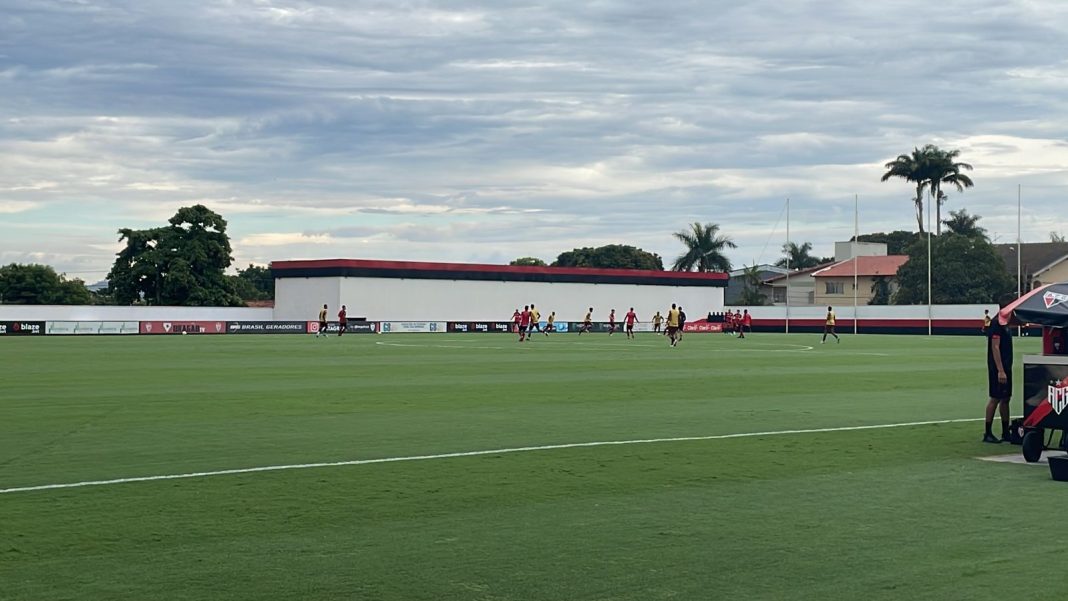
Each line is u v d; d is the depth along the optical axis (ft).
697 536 31.94
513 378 96.63
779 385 89.71
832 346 185.06
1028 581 27.17
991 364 52.37
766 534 32.22
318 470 43.09
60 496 37.47
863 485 40.52
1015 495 38.65
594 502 36.96
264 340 207.82
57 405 69.56
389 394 78.69
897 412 67.00
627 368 113.29
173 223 312.50
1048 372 45.55
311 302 298.15
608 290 330.75
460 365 117.60
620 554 29.76
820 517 34.68
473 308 310.65
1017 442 51.72
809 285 411.95
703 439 52.80
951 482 41.29
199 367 112.27
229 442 51.60
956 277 322.96
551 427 58.03
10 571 27.68
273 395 77.41
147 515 34.45
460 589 26.35
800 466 44.83
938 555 29.78
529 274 317.83
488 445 50.60
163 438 53.06
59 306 259.39
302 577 27.30
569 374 102.73
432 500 37.14
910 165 373.20
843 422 61.05
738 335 267.39
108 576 27.27
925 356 145.38
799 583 26.96
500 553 29.81
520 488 39.45
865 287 378.73
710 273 346.33
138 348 164.45
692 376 100.58
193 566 28.27
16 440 52.21
